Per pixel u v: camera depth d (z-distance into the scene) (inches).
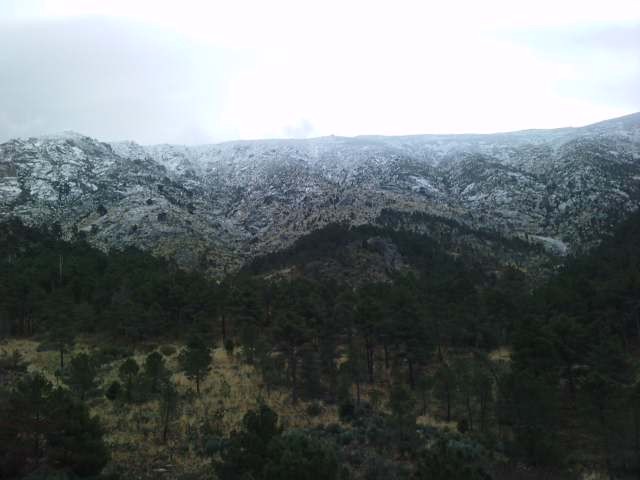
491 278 6072.8
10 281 3661.4
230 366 2792.8
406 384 2723.9
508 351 3198.8
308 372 2513.5
